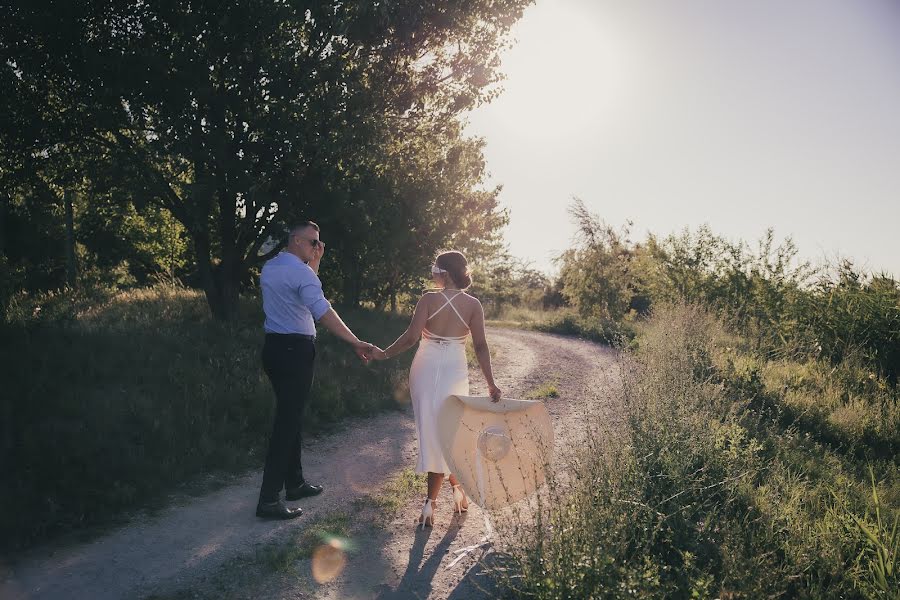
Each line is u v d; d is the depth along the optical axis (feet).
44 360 22.50
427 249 46.09
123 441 18.21
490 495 13.85
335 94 34.01
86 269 63.46
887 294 40.42
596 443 15.08
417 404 14.24
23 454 16.20
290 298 14.37
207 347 29.53
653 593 9.84
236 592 11.12
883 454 22.07
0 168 34.81
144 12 33.17
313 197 35.73
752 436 20.17
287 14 33.30
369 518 14.84
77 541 13.29
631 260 83.71
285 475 16.03
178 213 36.58
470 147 47.16
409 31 35.81
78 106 33.78
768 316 49.24
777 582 10.30
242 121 35.88
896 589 10.57
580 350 53.57
